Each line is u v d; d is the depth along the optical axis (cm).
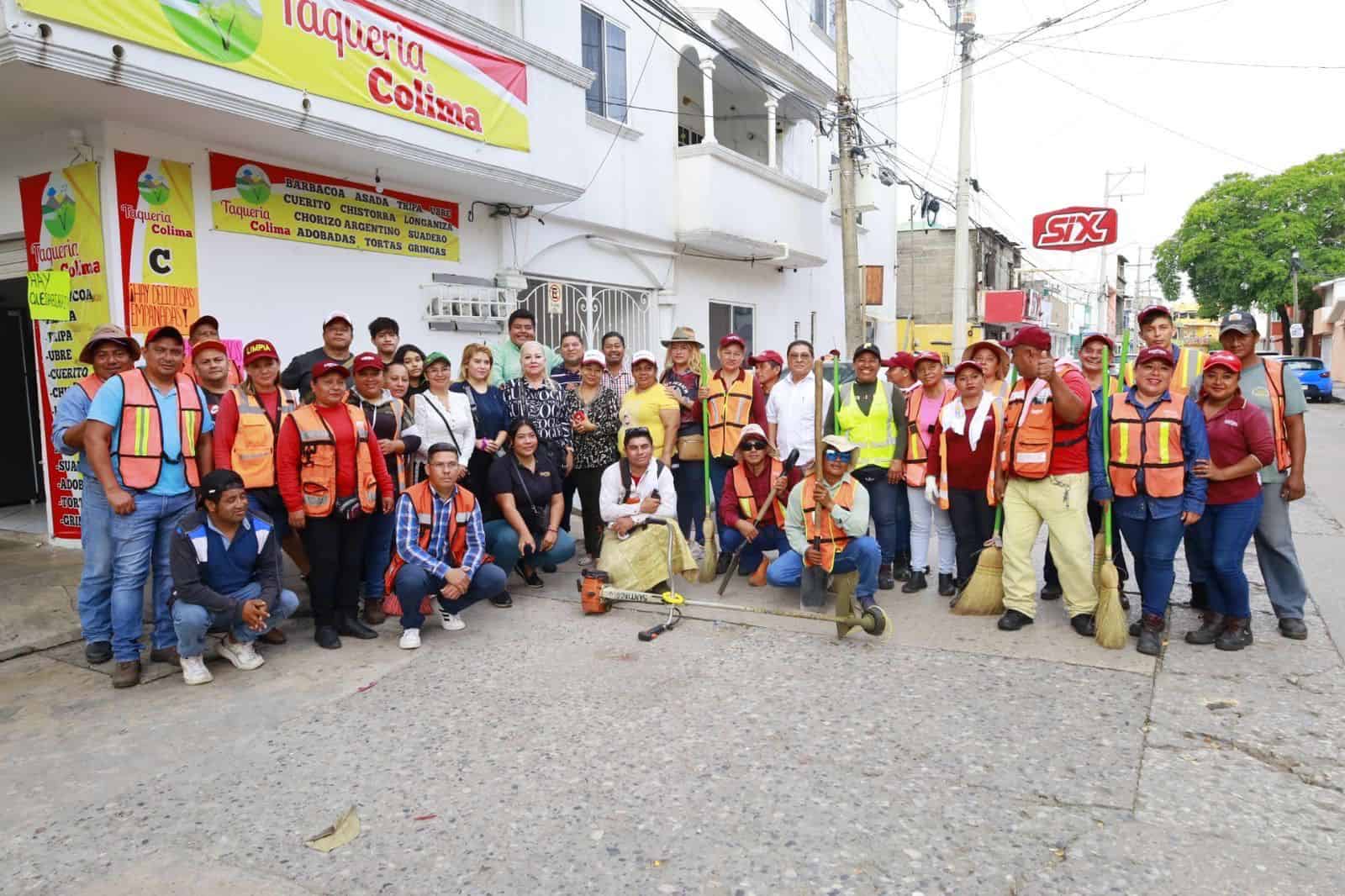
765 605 575
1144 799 318
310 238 732
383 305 802
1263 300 3616
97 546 466
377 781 342
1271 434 462
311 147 675
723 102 1427
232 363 569
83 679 454
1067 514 496
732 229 1221
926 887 268
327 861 288
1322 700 403
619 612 564
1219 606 486
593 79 929
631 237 1129
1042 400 495
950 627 522
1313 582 607
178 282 639
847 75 1241
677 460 691
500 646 502
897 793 324
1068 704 403
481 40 780
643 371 664
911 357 687
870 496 617
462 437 596
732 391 666
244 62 581
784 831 300
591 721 394
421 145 722
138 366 477
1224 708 397
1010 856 284
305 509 488
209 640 512
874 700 412
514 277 934
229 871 284
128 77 520
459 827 307
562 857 288
